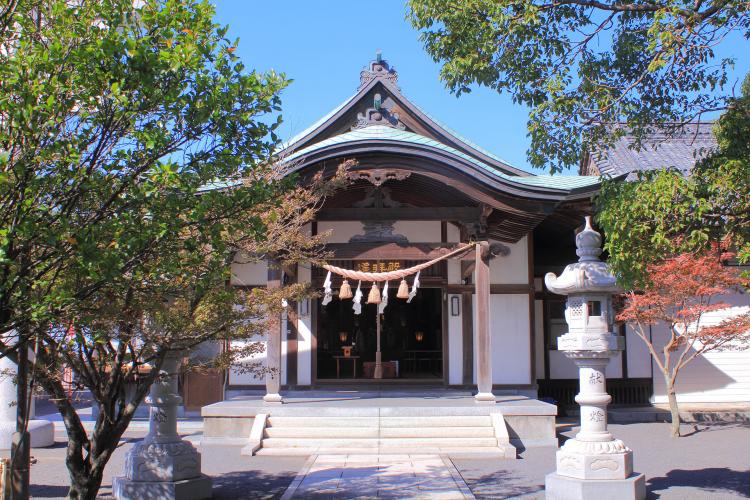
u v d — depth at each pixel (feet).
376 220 46.78
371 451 37.93
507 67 26.68
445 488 28.99
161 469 26.91
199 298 21.54
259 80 17.07
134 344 23.34
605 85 26.37
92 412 52.19
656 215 20.21
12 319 14.84
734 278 41.96
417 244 46.39
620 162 64.28
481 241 45.47
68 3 17.76
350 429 40.34
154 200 15.58
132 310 19.60
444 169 43.57
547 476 27.07
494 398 43.21
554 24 26.53
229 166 16.71
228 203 17.07
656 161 64.44
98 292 17.46
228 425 41.91
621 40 26.99
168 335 21.70
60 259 15.07
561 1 25.31
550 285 28.12
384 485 29.66
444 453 37.37
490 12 25.14
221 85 16.02
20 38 15.46
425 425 40.93
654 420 51.39
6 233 13.33
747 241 21.07
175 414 28.35
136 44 14.43
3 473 22.09
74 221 15.42
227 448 40.19
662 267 41.70
